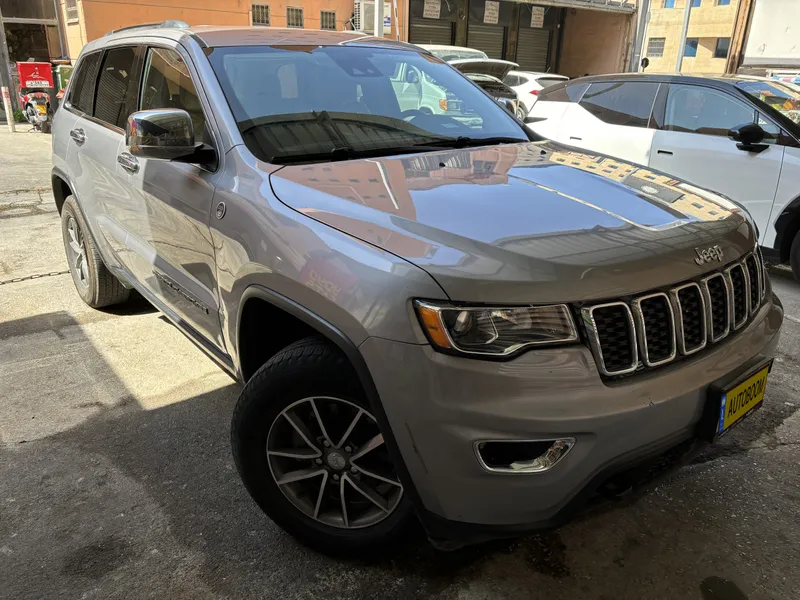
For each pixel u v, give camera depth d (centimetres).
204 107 256
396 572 212
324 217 195
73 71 425
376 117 278
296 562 216
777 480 261
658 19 3694
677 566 216
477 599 202
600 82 631
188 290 267
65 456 272
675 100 559
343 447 203
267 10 1396
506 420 160
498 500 169
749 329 210
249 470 213
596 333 168
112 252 356
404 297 165
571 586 208
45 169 934
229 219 224
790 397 325
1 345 374
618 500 180
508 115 326
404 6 1596
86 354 364
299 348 197
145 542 224
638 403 169
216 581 208
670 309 181
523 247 175
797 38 1481
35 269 507
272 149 240
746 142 487
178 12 1304
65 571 211
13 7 1480
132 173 300
